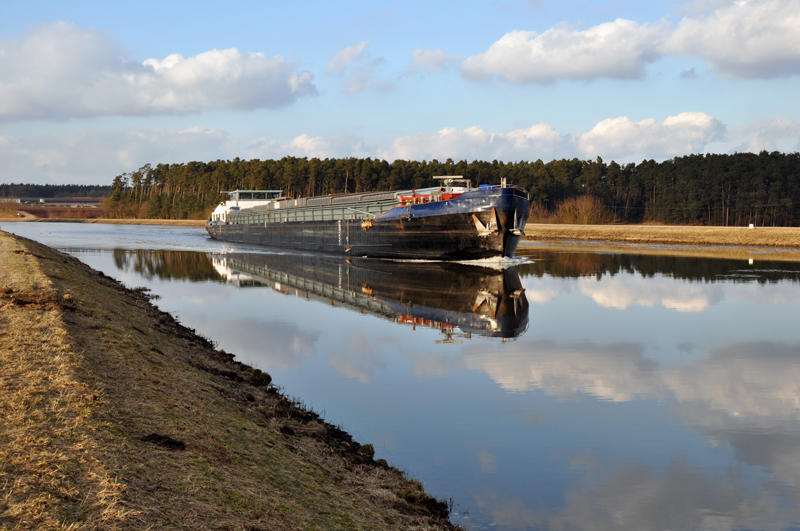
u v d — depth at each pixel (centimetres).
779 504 1449
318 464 1398
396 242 7444
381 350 2945
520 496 1460
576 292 5031
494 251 6600
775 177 19538
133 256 8456
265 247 11206
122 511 837
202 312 3931
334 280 5681
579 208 19125
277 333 3300
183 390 1580
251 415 1639
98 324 2055
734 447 1795
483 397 2228
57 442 1020
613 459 1697
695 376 2542
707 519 1374
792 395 2288
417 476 1553
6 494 833
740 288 5344
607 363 2744
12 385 1266
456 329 3478
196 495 965
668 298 4744
